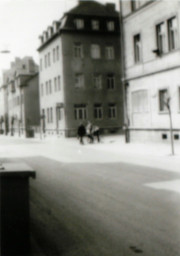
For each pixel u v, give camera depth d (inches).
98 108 2162.9
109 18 2176.4
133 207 351.9
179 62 1077.1
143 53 1246.3
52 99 2288.4
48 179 550.3
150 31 1203.2
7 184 238.1
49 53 2313.0
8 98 3710.6
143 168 643.5
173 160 748.0
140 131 1278.3
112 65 2180.1
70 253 231.9
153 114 1206.9
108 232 273.9
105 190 446.6
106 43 2166.6
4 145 1508.4
